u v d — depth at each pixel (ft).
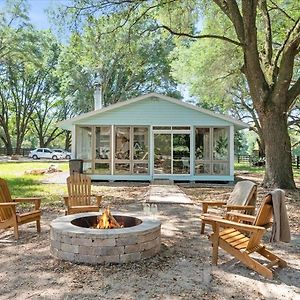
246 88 86.84
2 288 13.60
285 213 16.03
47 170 75.97
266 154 43.91
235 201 20.71
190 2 47.50
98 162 58.95
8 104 155.33
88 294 13.05
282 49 45.27
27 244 19.66
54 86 154.92
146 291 13.37
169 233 22.65
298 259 17.83
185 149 58.75
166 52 112.57
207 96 77.20
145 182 57.67
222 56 66.64
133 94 123.54
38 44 114.93
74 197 25.14
